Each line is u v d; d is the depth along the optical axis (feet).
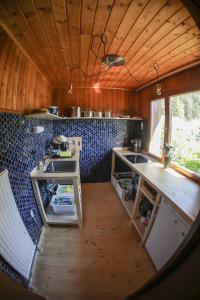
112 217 8.55
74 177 7.04
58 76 8.79
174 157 8.03
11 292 2.06
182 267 1.55
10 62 4.81
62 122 11.76
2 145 4.64
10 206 4.75
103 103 11.82
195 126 6.70
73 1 3.32
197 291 1.38
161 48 5.31
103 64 6.28
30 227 6.31
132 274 5.50
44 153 9.40
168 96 8.23
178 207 4.62
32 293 2.29
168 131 8.29
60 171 7.70
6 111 4.67
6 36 4.47
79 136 11.94
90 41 4.94
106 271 5.61
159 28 4.22
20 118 5.89
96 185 12.25
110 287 5.09
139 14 3.71
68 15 3.76
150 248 6.10
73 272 5.58
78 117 10.58
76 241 6.95
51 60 6.48
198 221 1.58
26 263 5.14
